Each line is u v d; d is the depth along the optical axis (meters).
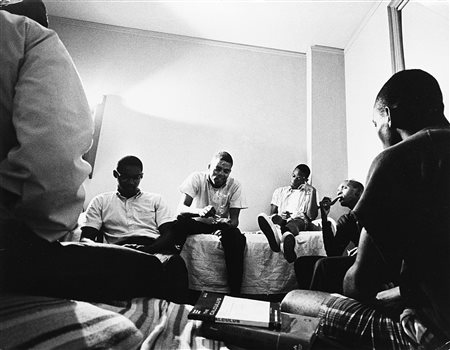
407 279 0.66
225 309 0.83
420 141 0.69
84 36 3.61
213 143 3.57
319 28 3.60
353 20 3.46
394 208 0.67
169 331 0.78
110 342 0.58
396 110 0.77
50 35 0.74
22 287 0.66
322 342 0.75
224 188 2.66
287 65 3.89
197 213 2.34
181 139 3.53
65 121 0.67
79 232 0.90
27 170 0.63
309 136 3.66
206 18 3.53
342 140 3.68
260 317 0.78
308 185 3.16
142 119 3.52
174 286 1.07
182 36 3.79
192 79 3.70
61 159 0.65
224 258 2.18
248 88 3.76
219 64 3.78
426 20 2.52
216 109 3.66
